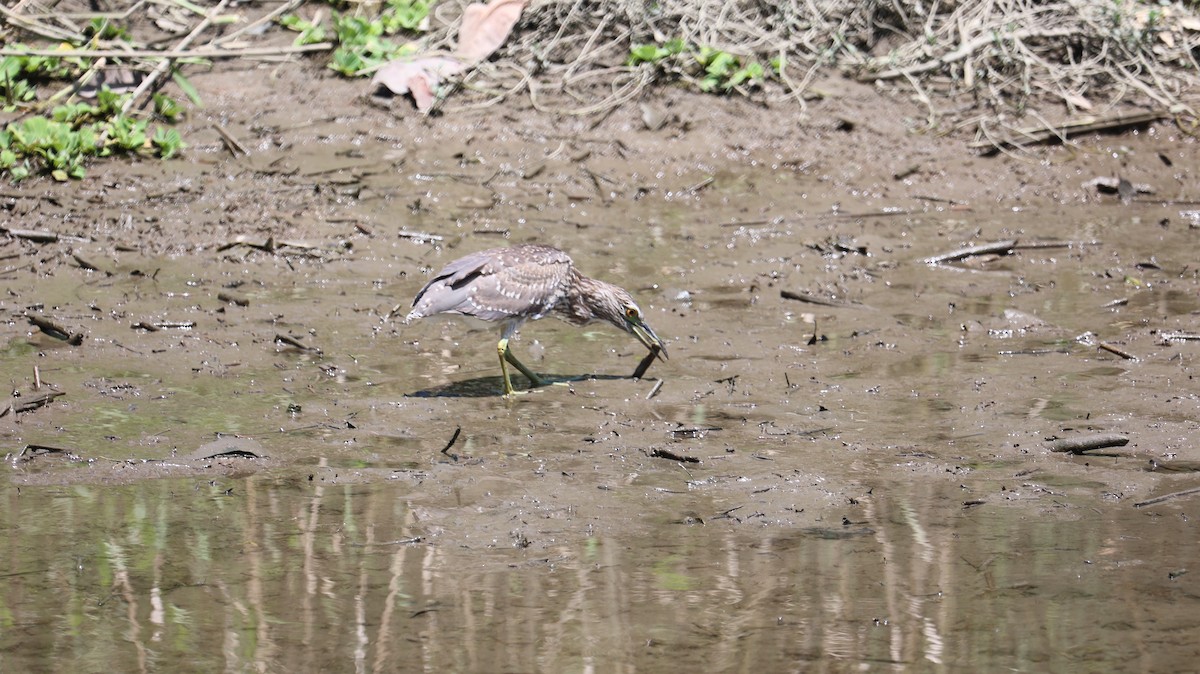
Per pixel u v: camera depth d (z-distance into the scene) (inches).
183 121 755.4
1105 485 405.4
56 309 556.4
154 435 440.8
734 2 836.0
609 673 300.2
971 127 790.5
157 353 516.7
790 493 399.9
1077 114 796.6
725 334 550.0
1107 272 626.8
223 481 407.2
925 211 713.0
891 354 527.2
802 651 310.0
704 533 373.4
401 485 404.2
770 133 776.3
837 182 738.8
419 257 633.0
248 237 637.9
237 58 818.2
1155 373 500.7
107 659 305.9
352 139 751.7
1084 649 310.5
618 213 697.6
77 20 816.9
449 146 750.5
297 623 322.0
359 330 550.0
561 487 403.2
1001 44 818.2
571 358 529.3
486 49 818.2
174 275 599.8
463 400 479.5
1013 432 447.2
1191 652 308.8
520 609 329.1
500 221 677.9
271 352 523.2
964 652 309.7
